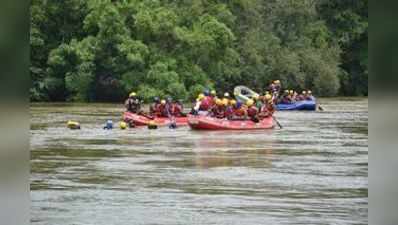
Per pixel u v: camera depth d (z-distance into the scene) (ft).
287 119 258.37
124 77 352.69
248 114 218.79
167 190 120.47
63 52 353.72
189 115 215.72
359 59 455.22
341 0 453.99
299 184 126.00
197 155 159.22
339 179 130.82
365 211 106.32
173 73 350.64
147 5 365.61
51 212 104.99
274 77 404.16
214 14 389.19
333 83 418.31
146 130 213.46
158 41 361.51
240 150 168.25
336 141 187.01
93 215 103.65
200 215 103.86
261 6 424.46
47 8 363.76
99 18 354.54
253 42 398.01
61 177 131.54
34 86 359.05
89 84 354.54
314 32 439.63
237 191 120.06
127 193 117.91
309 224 99.14
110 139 189.57
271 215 104.01
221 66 376.27
